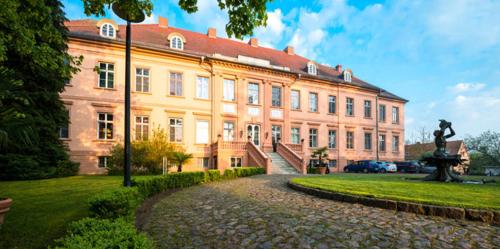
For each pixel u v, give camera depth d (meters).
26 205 6.74
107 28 22.41
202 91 25.52
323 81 31.95
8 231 4.79
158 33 26.73
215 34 31.64
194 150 24.44
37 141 4.98
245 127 26.70
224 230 5.64
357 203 7.95
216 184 13.55
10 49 11.47
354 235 5.17
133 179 8.79
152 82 23.33
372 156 34.81
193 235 5.35
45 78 14.21
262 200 8.80
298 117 30.19
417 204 6.77
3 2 6.05
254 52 31.70
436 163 13.80
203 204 8.29
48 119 14.88
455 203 6.52
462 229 5.48
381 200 7.41
